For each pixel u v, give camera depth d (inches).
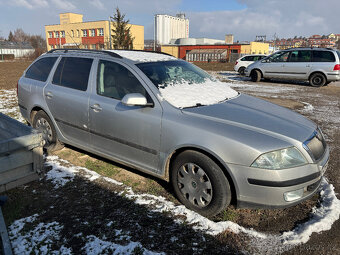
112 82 141.7
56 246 97.6
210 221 111.0
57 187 136.3
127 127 130.9
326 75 504.1
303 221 113.3
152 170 128.1
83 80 154.3
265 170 100.0
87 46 2556.6
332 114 299.7
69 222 110.3
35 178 116.6
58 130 169.9
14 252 94.2
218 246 99.2
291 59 542.3
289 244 99.9
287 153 102.7
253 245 99.9
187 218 113.3
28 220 111.1
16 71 931.3
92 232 104.8
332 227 108.3
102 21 2421.3
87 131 151.3
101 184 139.5
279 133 108.0
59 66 172.1
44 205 121.5
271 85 543.5
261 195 102.6
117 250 96.0
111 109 136.3
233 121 113.2
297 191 104.3
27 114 189.8
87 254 94.3
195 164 113.1
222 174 106.5
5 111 291.4
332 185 139.9
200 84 148.1
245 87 511.2
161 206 121.5
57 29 2783.0
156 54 166.6
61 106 161.9
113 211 117.6
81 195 129.6
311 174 104.9
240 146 102.6
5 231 96.3
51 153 178.9
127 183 141.3
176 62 160.7
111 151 143.5
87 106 147.1
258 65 584.1
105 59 148.9
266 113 126.1
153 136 122.6
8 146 103.7
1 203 118.2
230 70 1027.9
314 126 125.8
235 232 105.8
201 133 109.7
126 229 106.7
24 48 3102.9
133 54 154.8
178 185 121.7
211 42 2709.2
